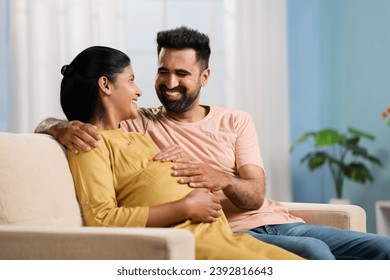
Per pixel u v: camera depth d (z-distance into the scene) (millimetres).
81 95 2754
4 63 6789
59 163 2547
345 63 7523
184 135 3146
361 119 7359
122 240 2012
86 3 6988
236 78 7383
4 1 6789
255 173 3102
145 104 7465
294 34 7824
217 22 7598
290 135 7805
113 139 2678
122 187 2580
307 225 3014
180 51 3127
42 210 2402
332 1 7656
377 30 7148
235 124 3236
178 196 2559
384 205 5188
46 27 6883
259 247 2457
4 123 6793
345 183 7609
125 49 7137
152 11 7500
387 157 7086
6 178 2338
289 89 7832
